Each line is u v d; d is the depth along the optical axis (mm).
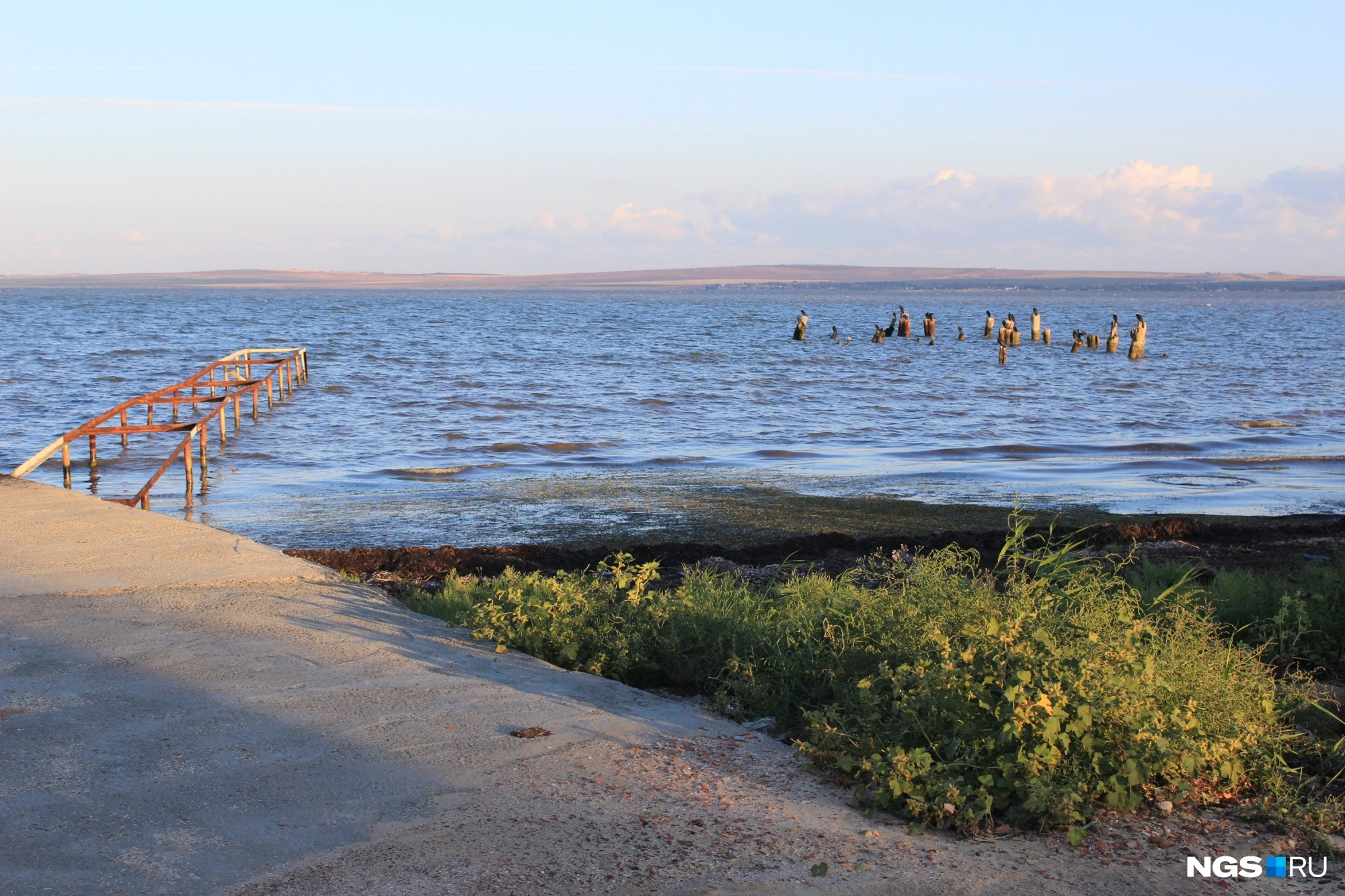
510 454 20766
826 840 3982
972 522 13594
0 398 29672
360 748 4648
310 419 26000
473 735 4875
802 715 5730
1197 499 15562
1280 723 5531
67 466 14875
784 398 33000
